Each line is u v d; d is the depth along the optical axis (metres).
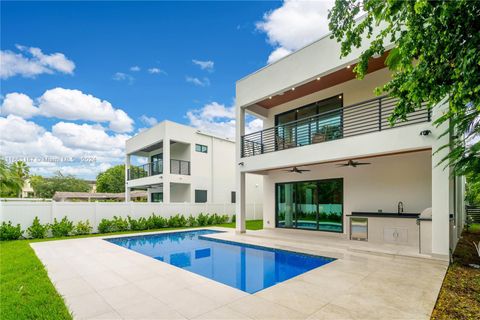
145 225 12.45
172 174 16.78
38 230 9.62
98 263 6.00
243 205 10.74
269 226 12.05
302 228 10.85
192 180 17.95
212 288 4.34
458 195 9.66
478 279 4.73
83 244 8.46
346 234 9.34
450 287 4.34
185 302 3.76
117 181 39.44
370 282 4.59
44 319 3.19
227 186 20.27
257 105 11.62
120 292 4.16
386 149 6.70
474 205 15.76
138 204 12.70
